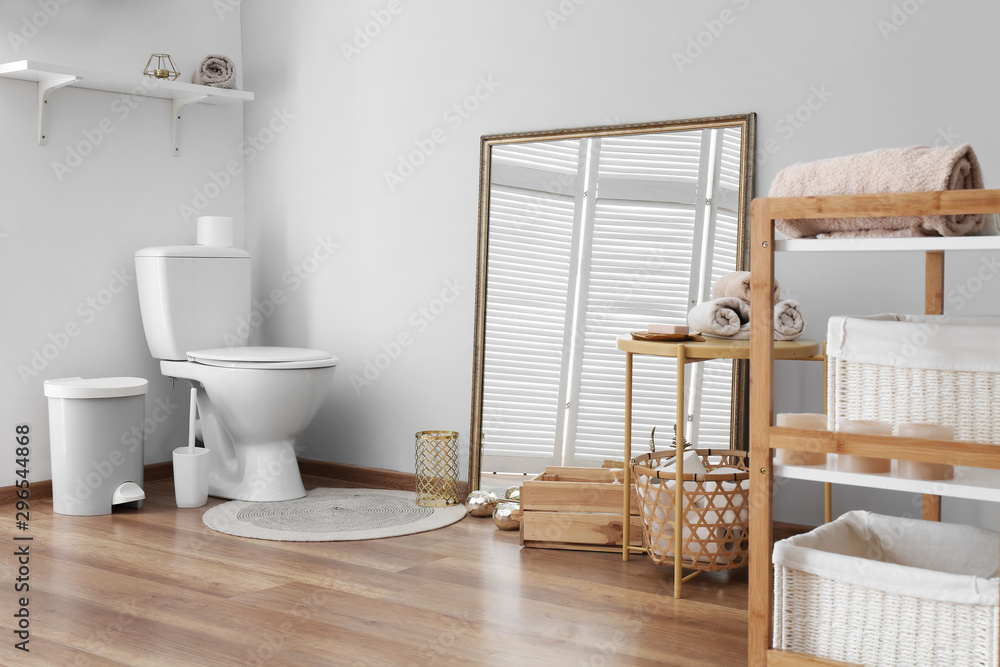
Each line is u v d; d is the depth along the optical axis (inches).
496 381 110.5
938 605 52.8
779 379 93.7
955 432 57.5
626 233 102.4
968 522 84.7
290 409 108.9
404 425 120.5
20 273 109.4
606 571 85.0
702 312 82.3
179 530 98.1
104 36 117.3
